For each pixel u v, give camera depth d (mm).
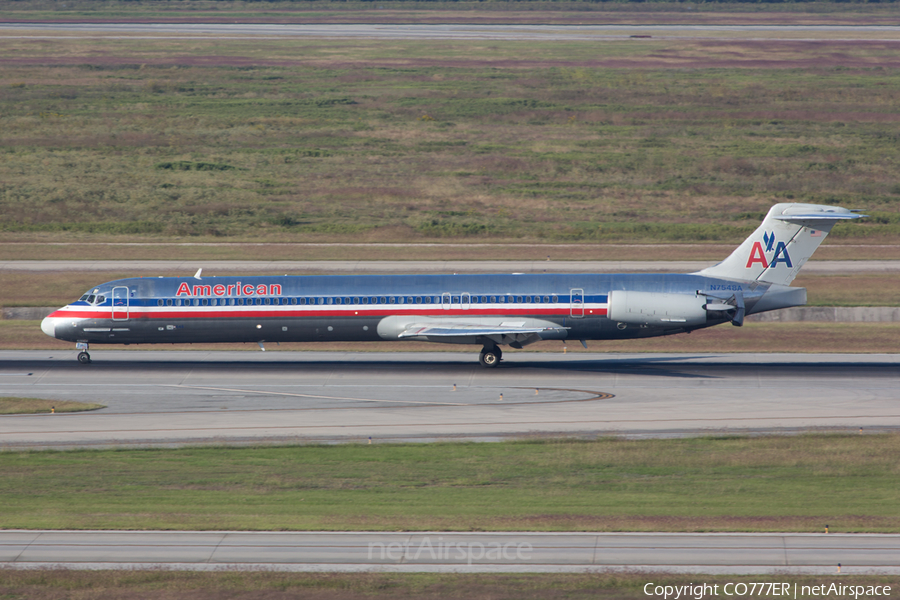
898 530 113062
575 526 115688
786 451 156125
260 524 117375
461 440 165250
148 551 108250
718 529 114125
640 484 139250
